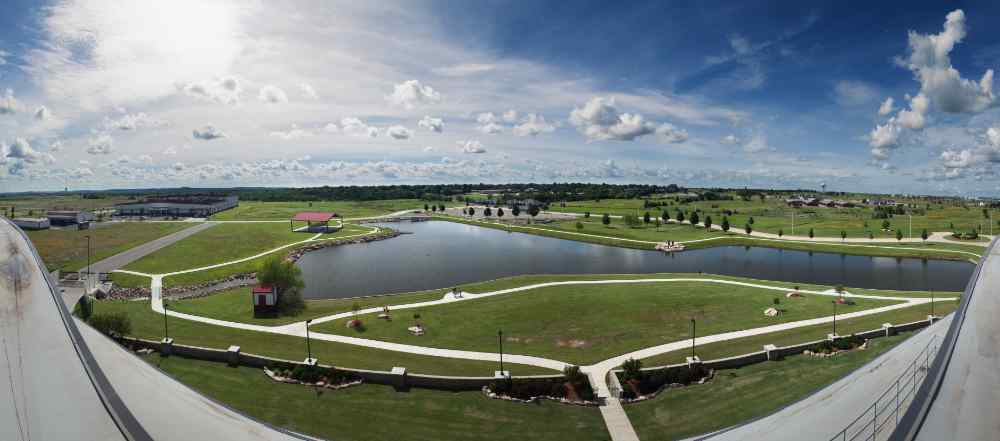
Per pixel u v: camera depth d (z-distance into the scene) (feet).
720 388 154.40
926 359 120.47
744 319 225.15
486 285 297.74
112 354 133.80
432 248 505.25
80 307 240.94
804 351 181.78
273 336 202.80
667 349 188.44
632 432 129.80
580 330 212.02
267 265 254.88
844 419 98.43
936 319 211.00
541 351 187.52
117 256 381.81
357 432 129.08
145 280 317.42
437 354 183.52
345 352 184.44
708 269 395.75
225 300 269.85
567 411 141.18
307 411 139.64
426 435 128.06
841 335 198.49
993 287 113.60
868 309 239.71
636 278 319.68
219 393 149.28
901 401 100.01
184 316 231.91
